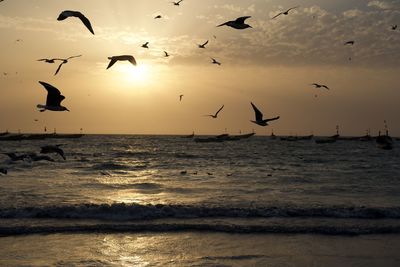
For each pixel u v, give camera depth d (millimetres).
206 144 151375
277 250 17859
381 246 18484
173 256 17141
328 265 16219
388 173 48469
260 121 13805
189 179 42594
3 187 34531
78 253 17391
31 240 18984
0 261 16266
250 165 61125
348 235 20047
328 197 30781
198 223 21828
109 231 20484
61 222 22094
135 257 17016
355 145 153375
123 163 62031
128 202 27922
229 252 17641
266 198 30125
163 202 28031
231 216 23703
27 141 166250
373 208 24234
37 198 29047
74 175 45062
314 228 20859
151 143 158250
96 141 177375
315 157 80000
